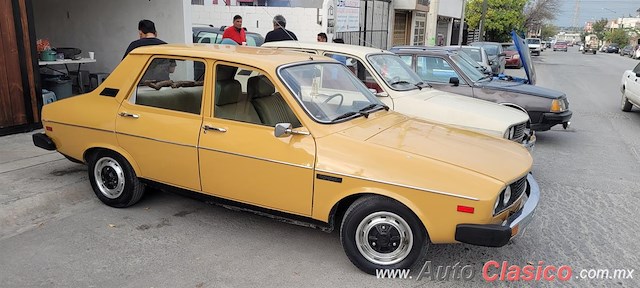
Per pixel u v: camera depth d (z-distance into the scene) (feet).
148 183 15.01
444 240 11.26
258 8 44.78
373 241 11.96
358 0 52.47
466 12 116.98
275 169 12.42
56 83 26.94
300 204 12.41
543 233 15.24
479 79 27.27
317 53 21.65
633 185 20.29
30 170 18.20
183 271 12.27
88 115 15.30
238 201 13.38
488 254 13.66
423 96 20.89
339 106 13.83
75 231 14.34
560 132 30.94
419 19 78.28
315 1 50.14
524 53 30.01
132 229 14.55
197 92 14.19
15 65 21.90
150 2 32.07
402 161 11.48
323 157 11.90
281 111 13.03
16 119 22.34
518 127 19.75
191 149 13.56
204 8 45.93
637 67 37.65
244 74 13.64
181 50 14.39
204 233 14.40
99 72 35.06
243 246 13.66
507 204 11.60
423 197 11.04
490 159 12.05
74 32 35.24
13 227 14.53
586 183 20.47
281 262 12.82
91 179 15.96
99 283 11.65
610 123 34.40
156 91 14.61
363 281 12.01
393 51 27.96
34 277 11.84
